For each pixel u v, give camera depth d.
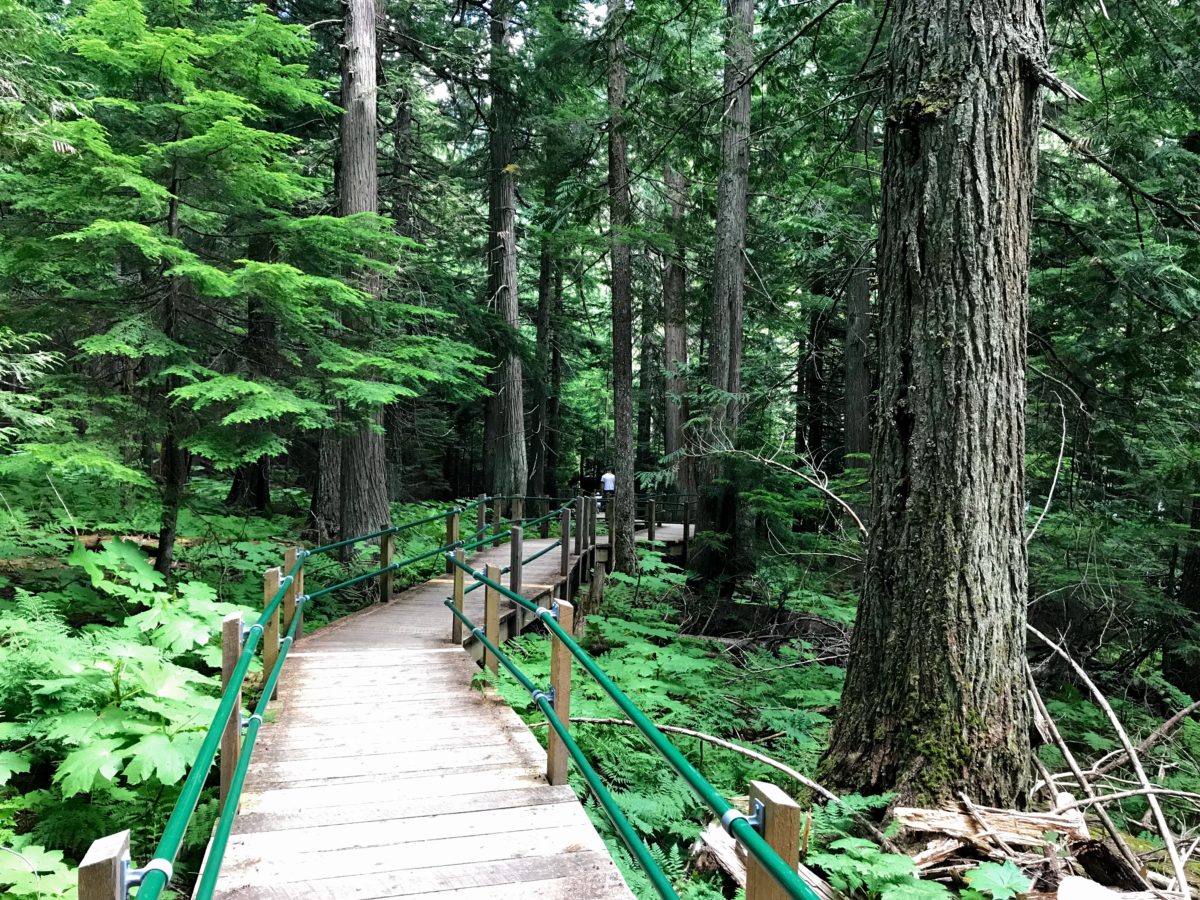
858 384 15.41
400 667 6.29
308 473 21.66
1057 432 8.23
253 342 8.15
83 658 4.48
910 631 4.21
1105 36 6.68
